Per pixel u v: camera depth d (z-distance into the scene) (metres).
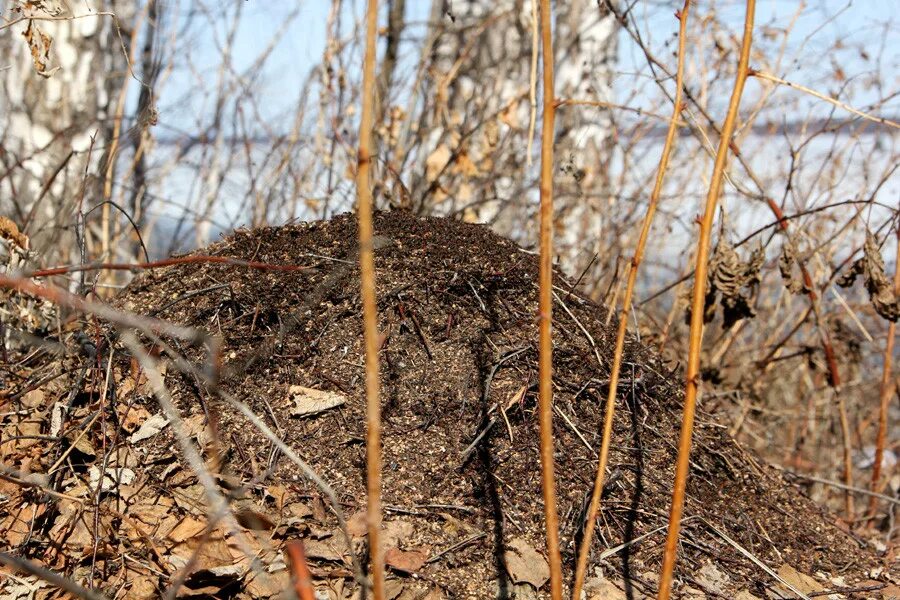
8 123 4.66
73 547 2.02
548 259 1.60
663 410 2.71
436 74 4.87
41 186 4.20
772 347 4.21
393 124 4.66
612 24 5.59
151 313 2.62
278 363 2.48
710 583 2.23
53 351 2.37
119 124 4.06
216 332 2.55
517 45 5.30
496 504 2.23
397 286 2.64
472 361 2.53
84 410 2.38
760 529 2.54
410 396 2.43
